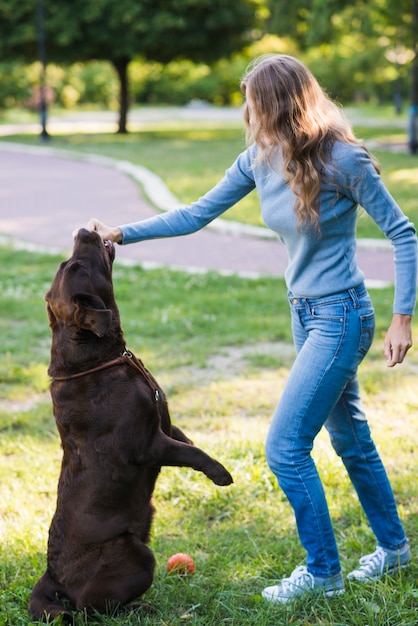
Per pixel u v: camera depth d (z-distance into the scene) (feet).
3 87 179.63
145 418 10.65
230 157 77.46
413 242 10.56
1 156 90.79
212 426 18.42
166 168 70.03
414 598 11.15
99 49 111.04
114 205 54.65
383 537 12.03
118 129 118.11
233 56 119.03
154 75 232.12
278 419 10.94
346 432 11.65
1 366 23.07
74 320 10.51
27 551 13.10
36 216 51.21
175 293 30.78
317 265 10.70
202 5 106.83
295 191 10.20
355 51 170.09
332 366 10.68
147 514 11.34
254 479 15.60
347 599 11.03
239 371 22.52
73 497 10.89
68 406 10.77
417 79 74.64
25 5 104.83
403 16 71.82
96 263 10.92
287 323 26.78
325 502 11.05
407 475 15.46
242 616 10.98
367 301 10.89
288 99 10.25
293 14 97.76
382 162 68.54
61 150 91.61
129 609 11.12
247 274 34.04
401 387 20.58
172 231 12.08
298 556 12.80
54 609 10.82
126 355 10.98
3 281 33.91
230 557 12.71
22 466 16.46
